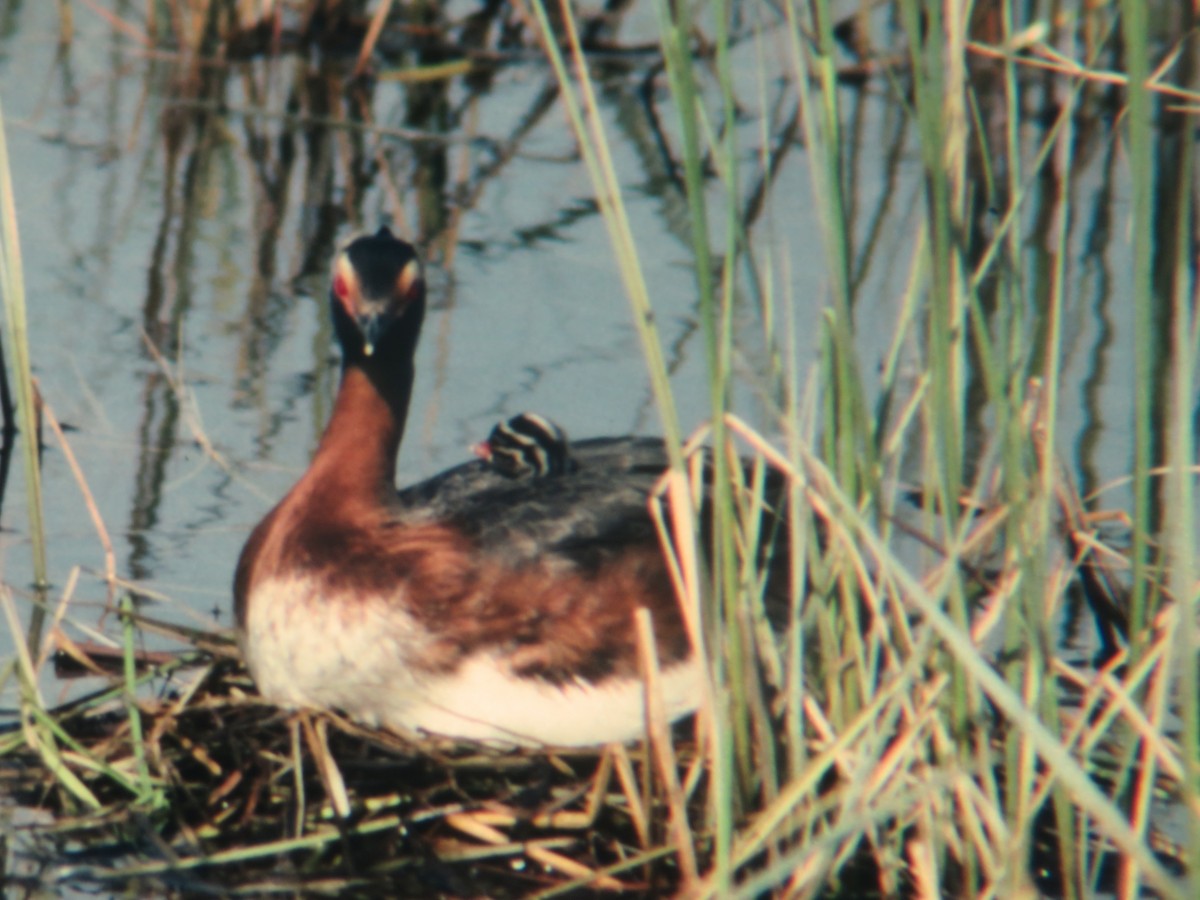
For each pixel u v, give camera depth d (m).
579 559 11.32
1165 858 10.52
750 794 10.12
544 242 19.33
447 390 15.98
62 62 23.45
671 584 11.44
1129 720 9.60
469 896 10.31
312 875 10.43
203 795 11.14
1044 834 10.66
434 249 19.08
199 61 23.44
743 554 10.11
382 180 21.17
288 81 23.66
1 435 15.18
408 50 24.61
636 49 24.89
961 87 9.80
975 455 15.23
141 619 12.05
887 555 8.00
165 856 10.50
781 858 9.93
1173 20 23.58
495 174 21.41
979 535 9.86
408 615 11.17
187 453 15.00
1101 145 22.17
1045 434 9.59
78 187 20.19
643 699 11.08
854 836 9.62
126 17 24.95
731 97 9.24
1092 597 13.04
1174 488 7.75
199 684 11.66
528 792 10.95
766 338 9.95
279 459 14.91
